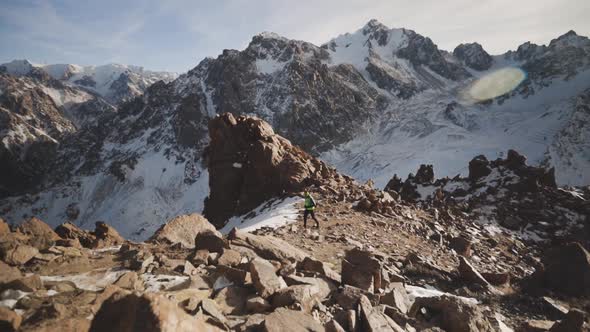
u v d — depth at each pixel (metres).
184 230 14.25
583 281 12.47
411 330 7.35
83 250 11.12
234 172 40.78
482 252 22.83
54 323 5.70
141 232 172.62
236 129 43.06
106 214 188.50
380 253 15.25
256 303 7.00
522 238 31.78
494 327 8.41
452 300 8.19
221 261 9.45
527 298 11.46
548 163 185.25
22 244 9.63
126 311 4.80
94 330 4.86
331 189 32.09
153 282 8.09
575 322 8.04
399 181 55.69
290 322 6.17
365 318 6.96
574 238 31.80
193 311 6.14
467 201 41.66
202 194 196.12
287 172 35.78
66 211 195.12
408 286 11.21
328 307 7.66
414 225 24.20
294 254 11.52
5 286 7.03
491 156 199.50
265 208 33.22
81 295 7.09
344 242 17.59
